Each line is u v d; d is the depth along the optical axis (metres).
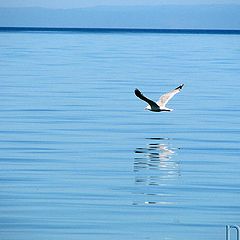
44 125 37.44
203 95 50.22
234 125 38.28
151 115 41.38
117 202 24.50
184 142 33.94
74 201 24.47
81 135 35.03
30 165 28.94
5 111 41.84
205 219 23.09
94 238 21.53
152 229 22.30
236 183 26.88
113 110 42.88
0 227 22.19
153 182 26.92
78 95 49.25
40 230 22.05
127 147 32.62
